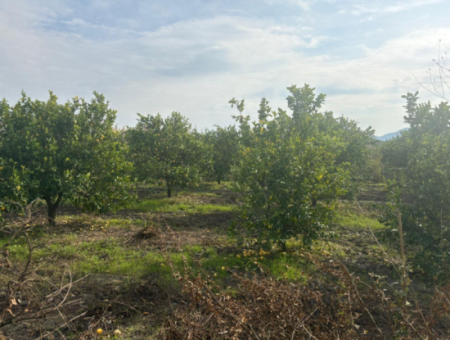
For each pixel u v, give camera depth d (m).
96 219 9.98
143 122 15.04
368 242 8.21
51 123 9.23
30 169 8.46
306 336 3.16
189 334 3.06
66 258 6.56
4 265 3.18
